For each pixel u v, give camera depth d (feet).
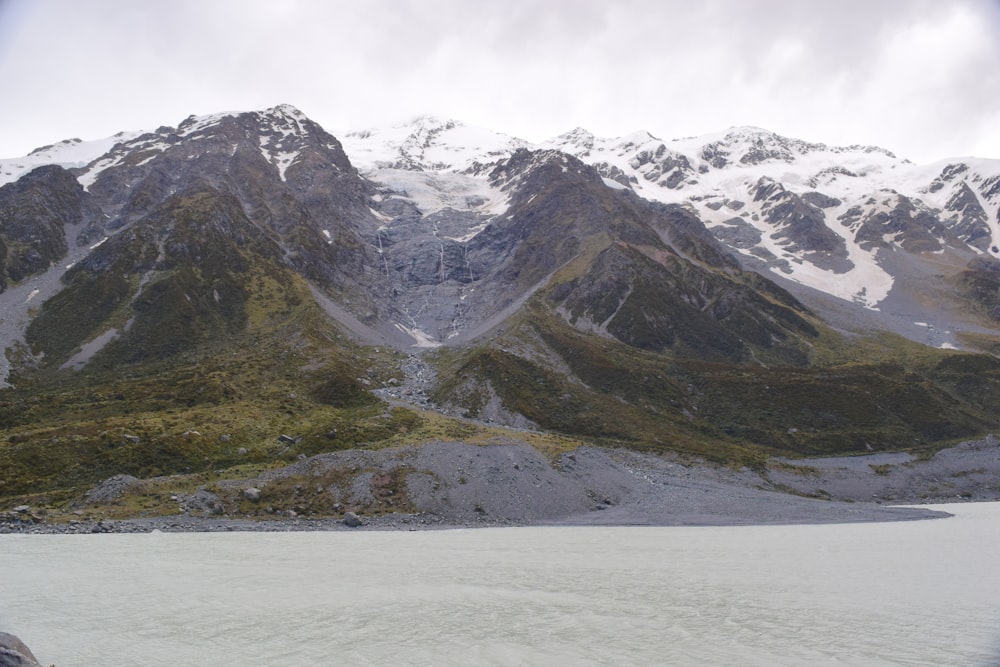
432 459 397.80
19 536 291.99
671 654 139.13
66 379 598.34
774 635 151.84
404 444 429.38
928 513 410.93
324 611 169.68
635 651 140.77
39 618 161.58
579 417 590.55
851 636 151.43
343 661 133.49
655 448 532.73
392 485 376.27
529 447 432.66
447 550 263.49
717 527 353.72
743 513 393.09
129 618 162.09
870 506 436.35
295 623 158.92
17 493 352.28
